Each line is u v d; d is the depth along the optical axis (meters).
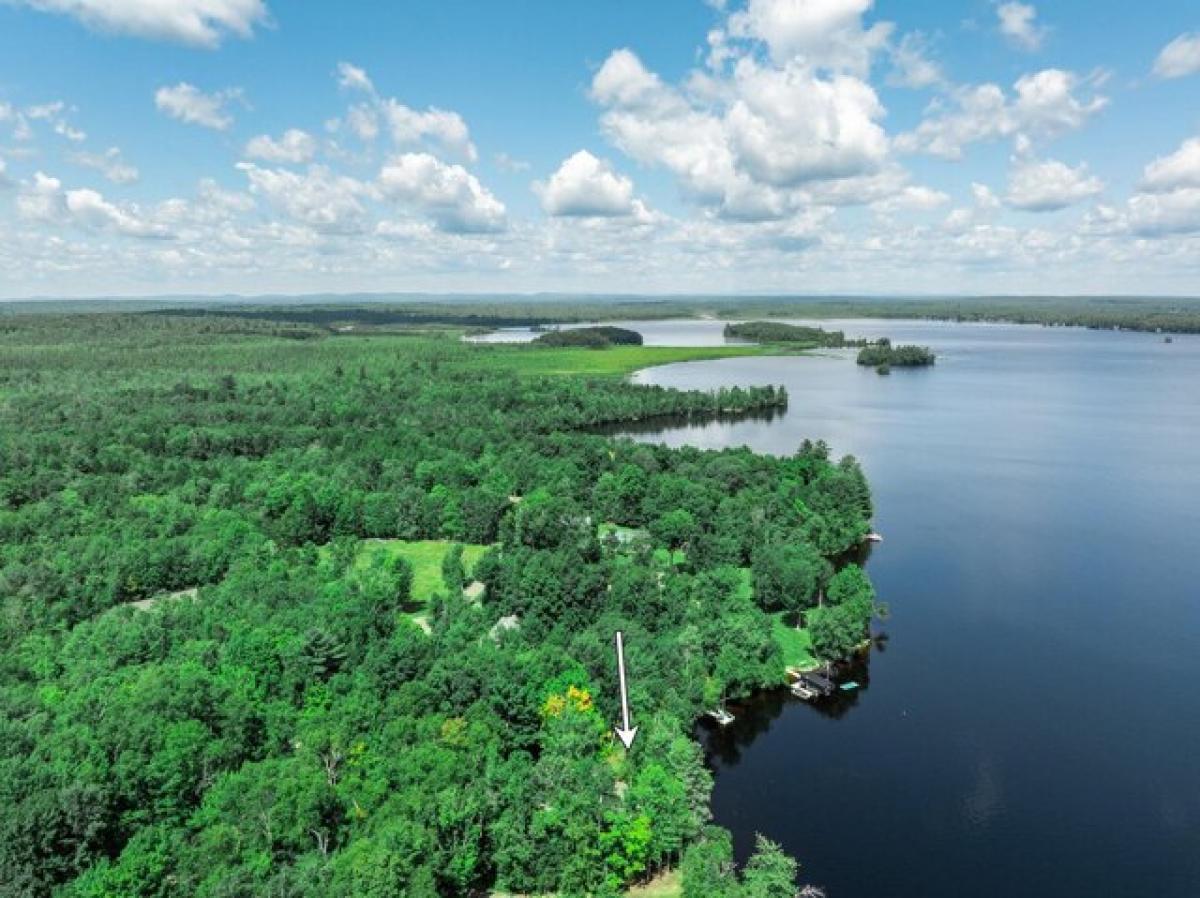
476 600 169.62
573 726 109.19
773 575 168.12
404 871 81.50
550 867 92.44
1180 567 193.62
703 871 89.12
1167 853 103.31
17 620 143.12
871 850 104.56
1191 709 134.25
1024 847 104.75
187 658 125.31
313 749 99.19
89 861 83.56
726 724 131.50
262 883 81.06
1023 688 141.50
